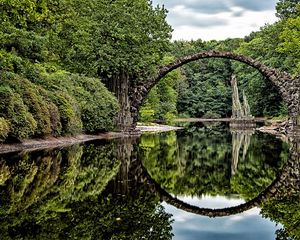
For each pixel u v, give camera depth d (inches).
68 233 307.7
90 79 1398.9
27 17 940.0
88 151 912.9
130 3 1539.1
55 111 1077.8
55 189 479.5
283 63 2292.1
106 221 351.6
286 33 1915.6
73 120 1173.1
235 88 2719.0
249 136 1606.8
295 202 472.1
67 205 402.9
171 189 569.3
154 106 2605.8
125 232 322.7
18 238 288.7
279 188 564.1
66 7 1315.2
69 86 1268.5
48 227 320.8
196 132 1932.8
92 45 1493.6
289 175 667.4
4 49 962.7
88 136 1343.5
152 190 542.3
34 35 1069.1
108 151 941.8
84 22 1503.4
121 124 1635.1
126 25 1497.3
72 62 1547.7
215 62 4163.4
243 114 2625.5
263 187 575.5
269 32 2468.0
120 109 1611.7
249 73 2972.4
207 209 440.8
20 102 895.7
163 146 1158.3
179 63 1774.1
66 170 623.8
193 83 4099.4
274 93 2610.7
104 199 444.1
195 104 3951.8
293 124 1744.6
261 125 2514.8
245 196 520.4
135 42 1525.6
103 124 1389.0
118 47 1512.1
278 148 1075.3
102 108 1378.0
